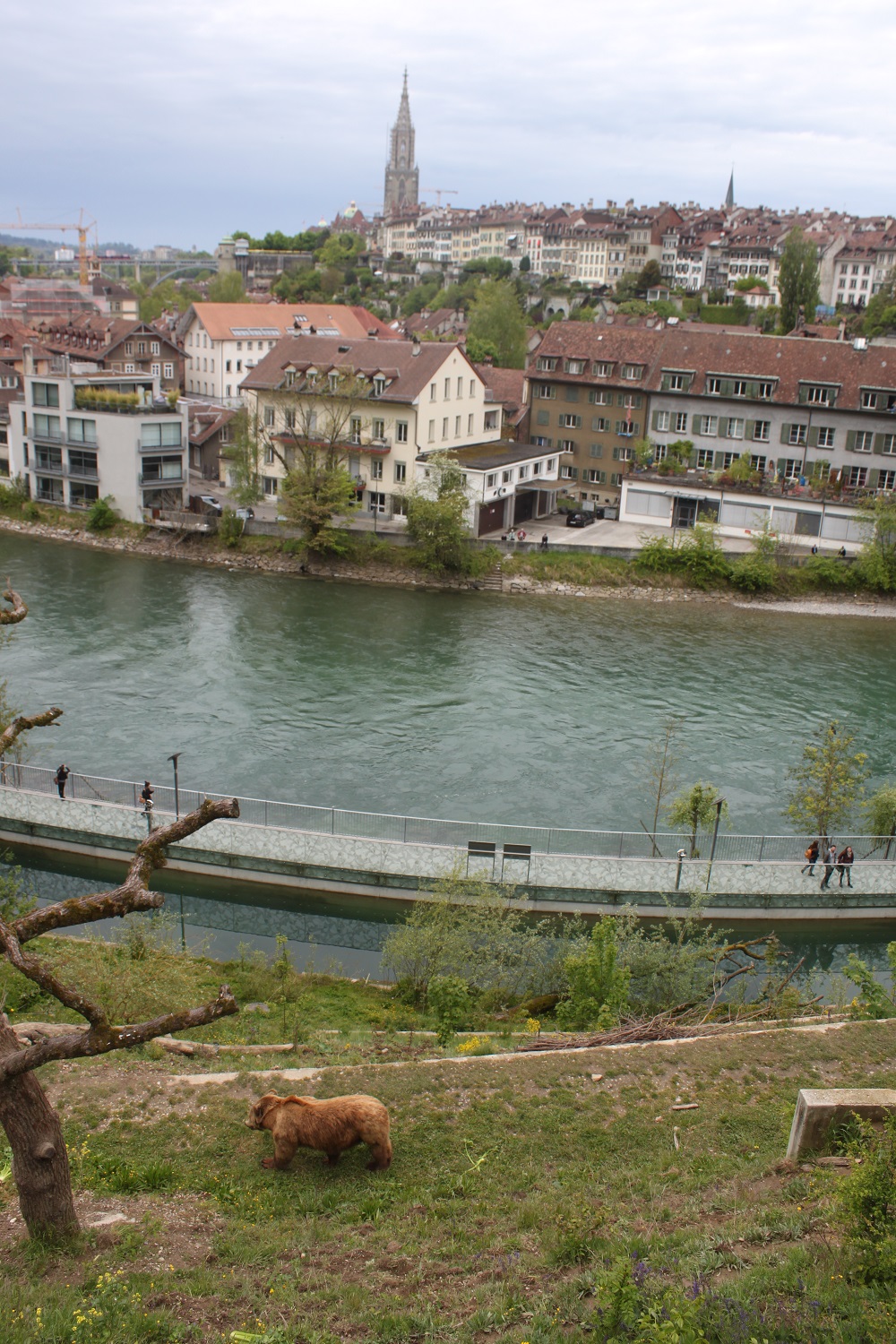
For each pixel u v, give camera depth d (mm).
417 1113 20875
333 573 84812
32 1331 12617
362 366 92062
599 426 99375
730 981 34125
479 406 96125
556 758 51312
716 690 61562
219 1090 21516
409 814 44938
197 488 102000
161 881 41031
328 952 36938
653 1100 21875
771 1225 15031
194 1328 13258
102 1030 13172
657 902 38875
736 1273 13625
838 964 37469
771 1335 11688
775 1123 20766
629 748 52781
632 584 82625
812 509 85625
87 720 53688
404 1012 29672
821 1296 12477
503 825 39906
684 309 189125
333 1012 29250
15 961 13055
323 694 58781
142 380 97875
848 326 158125
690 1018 28734
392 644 67875
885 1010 26906
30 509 95625
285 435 92500
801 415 88250
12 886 33062
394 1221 16578
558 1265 14891
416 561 83438
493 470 87188
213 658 64000
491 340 148000
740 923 39125
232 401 135625
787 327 153000
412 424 88688
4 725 44969
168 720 54125
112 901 13609
